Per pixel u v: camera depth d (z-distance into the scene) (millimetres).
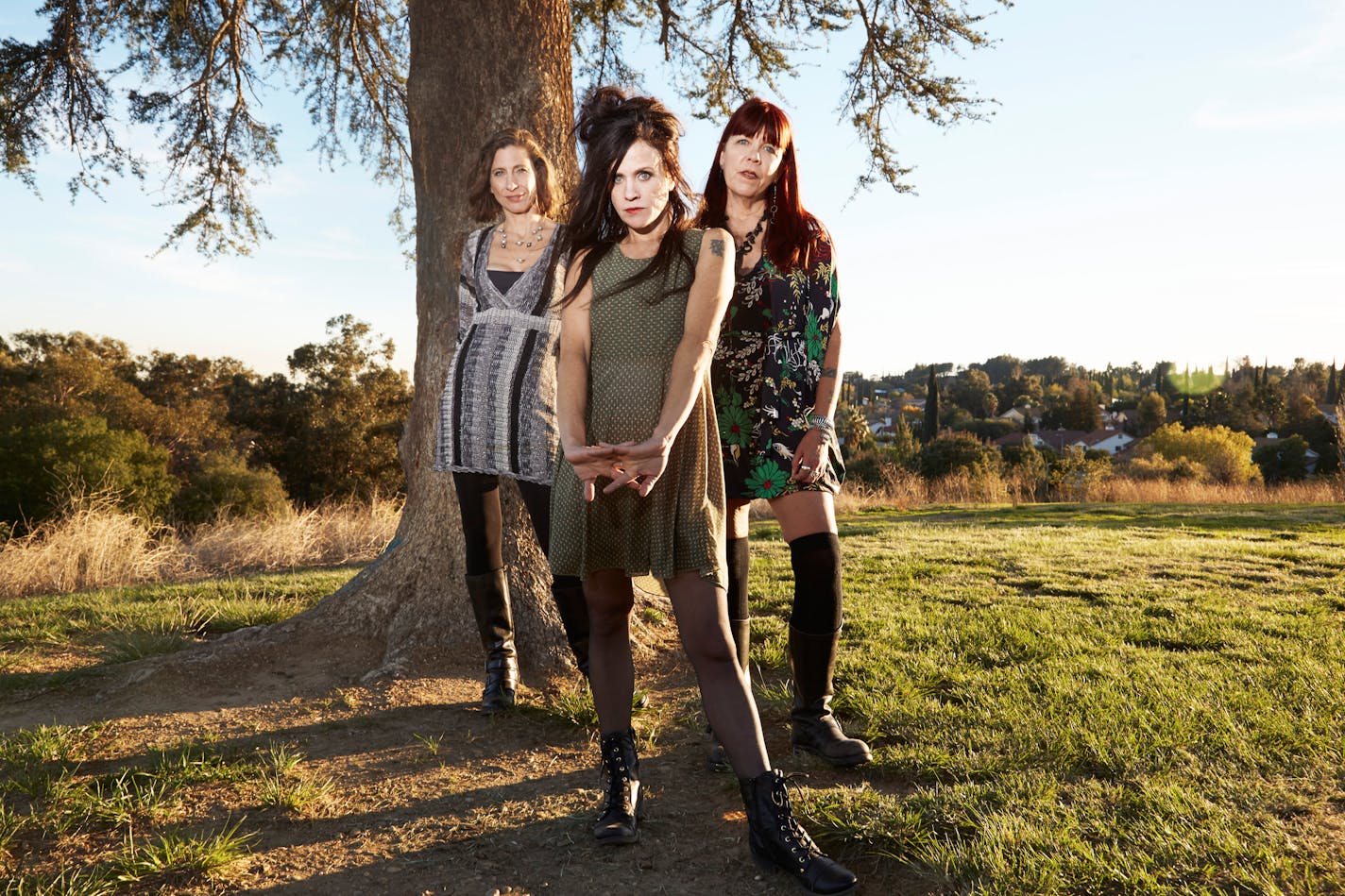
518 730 2801
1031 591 5074
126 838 2033
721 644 1904
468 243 2998
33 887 1799
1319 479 17469
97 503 10039
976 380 169000
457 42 3828
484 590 3025
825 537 2400
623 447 1780
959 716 2674
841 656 3406
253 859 1943
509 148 2857
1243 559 6348
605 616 2096
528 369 2881
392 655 3428
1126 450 86125
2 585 7930
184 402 40531
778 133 2328
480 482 3016
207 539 9820
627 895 1784
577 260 2084
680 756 2572
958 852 1816
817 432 2379
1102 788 2129
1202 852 1784
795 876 1779
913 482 16875
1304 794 2072
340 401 37062
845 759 2355
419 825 2107
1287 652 3363
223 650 3479
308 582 6086
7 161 6195
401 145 7480
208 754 2523
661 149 1969
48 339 37844
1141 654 3389
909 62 6016
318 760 2523
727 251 1978
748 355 2393
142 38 6344
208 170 6746
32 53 6086
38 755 2506
